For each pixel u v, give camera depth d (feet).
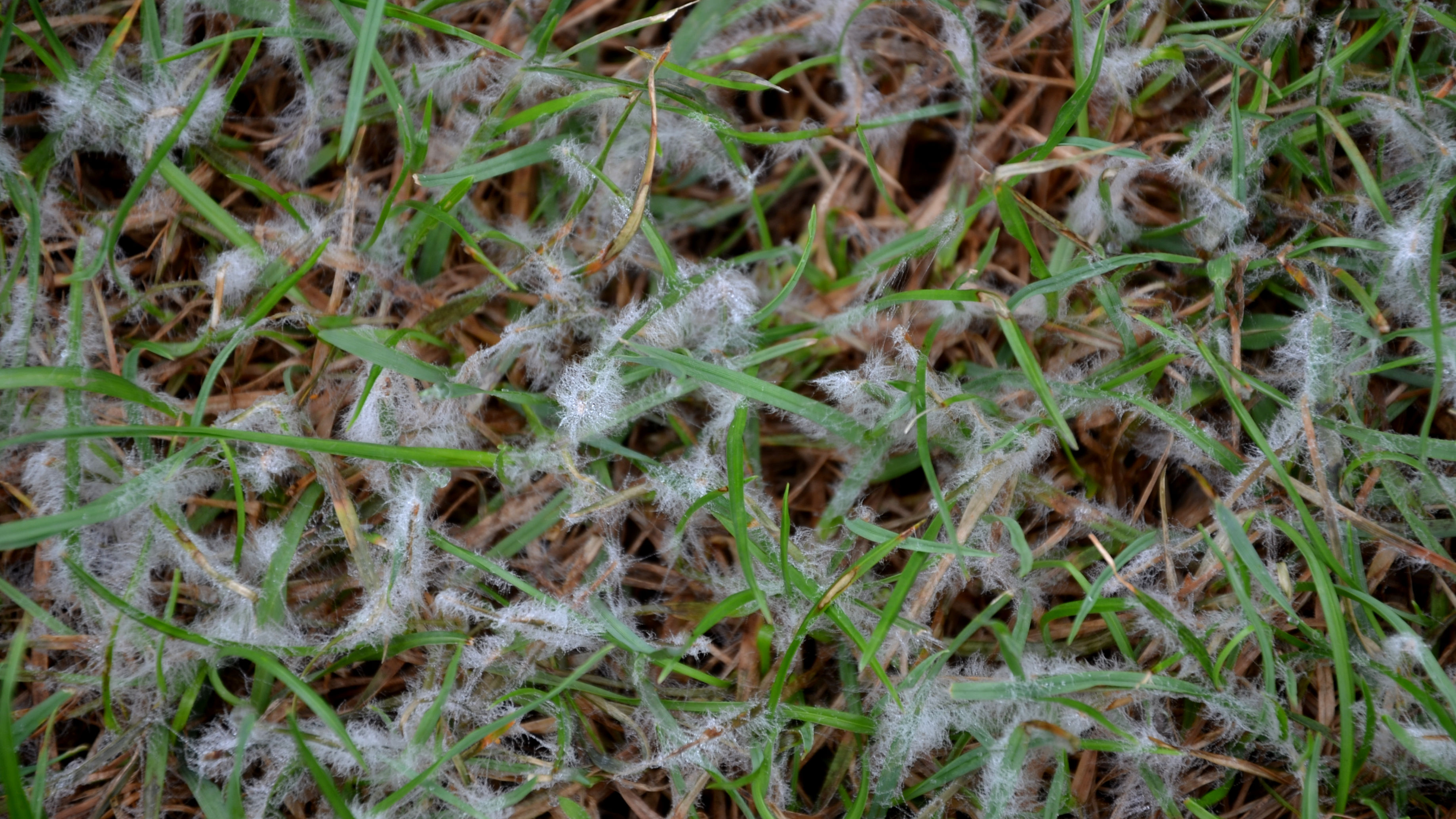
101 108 1.70
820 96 1.81
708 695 1.69
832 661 1.71
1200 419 1.72
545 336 1.71
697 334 1.73
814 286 1.76
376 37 1.62
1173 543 1.68
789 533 1.67
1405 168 1.73
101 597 1.63
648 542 1.74
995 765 1.64
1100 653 1.71
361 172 1.75
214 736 1.66
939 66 1.78
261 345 1.73
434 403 1.69
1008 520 1.65
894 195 1.79
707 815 1.69
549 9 1.72
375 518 1.70
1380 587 1.72
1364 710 1.66
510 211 1.76
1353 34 1.75
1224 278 1.69
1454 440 1.70
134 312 1.72
